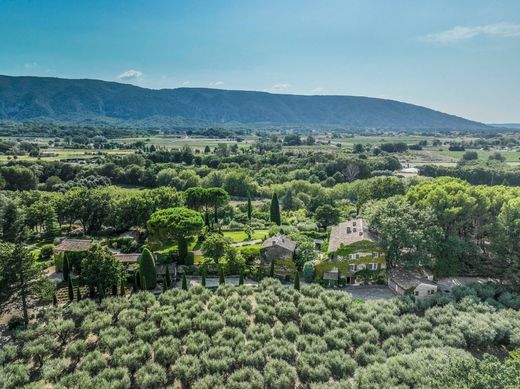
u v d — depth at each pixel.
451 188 85.75
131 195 115.62
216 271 80.44
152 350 50.09
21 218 99.38
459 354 45.38
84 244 83.88
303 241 86.69
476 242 85.06
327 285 75.00
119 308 58.97
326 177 189.38
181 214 87.88
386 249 75.00
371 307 60.06
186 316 56.72
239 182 165.25
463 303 60.78
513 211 70.94
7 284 58.12
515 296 64.19
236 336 51.75
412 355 45.69
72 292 67.69
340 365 46.19
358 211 121.88
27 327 55.34
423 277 74.62
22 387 43.38
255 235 105.06
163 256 85.25
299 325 57.53
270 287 67.00
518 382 34.09
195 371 45.31
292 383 44.00
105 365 47.16
